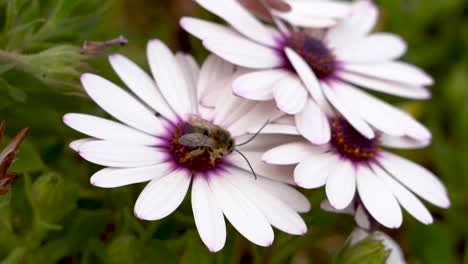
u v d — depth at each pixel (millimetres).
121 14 413
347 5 355
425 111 425
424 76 345
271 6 332
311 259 394
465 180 406
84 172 346
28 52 322
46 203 302
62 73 302
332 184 302
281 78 315
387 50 351
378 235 329
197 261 311
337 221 332
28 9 326
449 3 438
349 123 320
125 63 310
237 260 349
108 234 335
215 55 322
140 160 293
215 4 323
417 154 411
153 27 427
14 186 327
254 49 320
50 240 324
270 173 301
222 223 287
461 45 442
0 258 315
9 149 279
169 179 293
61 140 347
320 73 331
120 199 318
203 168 298
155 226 317
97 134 292
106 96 300
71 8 325
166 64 316
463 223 394
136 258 309
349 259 312
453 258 388
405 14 434
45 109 332
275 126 307
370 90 389
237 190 296
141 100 316
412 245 388
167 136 304
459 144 418
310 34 348
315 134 303
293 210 294
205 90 316
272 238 285
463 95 422
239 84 307
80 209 331
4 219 308
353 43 350
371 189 310
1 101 316
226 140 298
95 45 302
